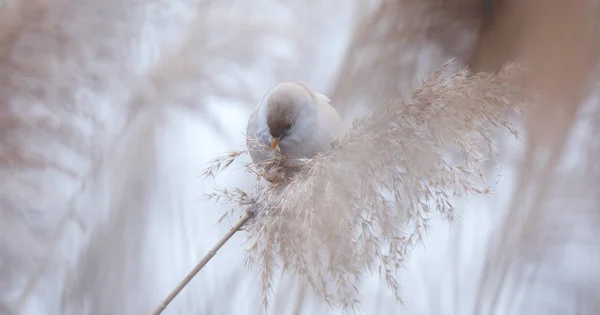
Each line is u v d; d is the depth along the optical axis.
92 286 1.54
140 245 1.55
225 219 1.57
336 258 1.25
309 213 1.25
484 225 1.49
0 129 1.51
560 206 1.45
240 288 1.52
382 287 1.45
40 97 1.51
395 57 1.53
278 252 1.26
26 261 1.53
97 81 1.54
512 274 1.45
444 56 1.51
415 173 1.26
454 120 1.26
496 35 1.47
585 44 1.43
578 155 1.46
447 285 1.46
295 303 1.40
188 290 1.53
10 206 1.52
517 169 1.46
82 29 1.53
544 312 1.44
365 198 1.26
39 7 1.51
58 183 1.55
